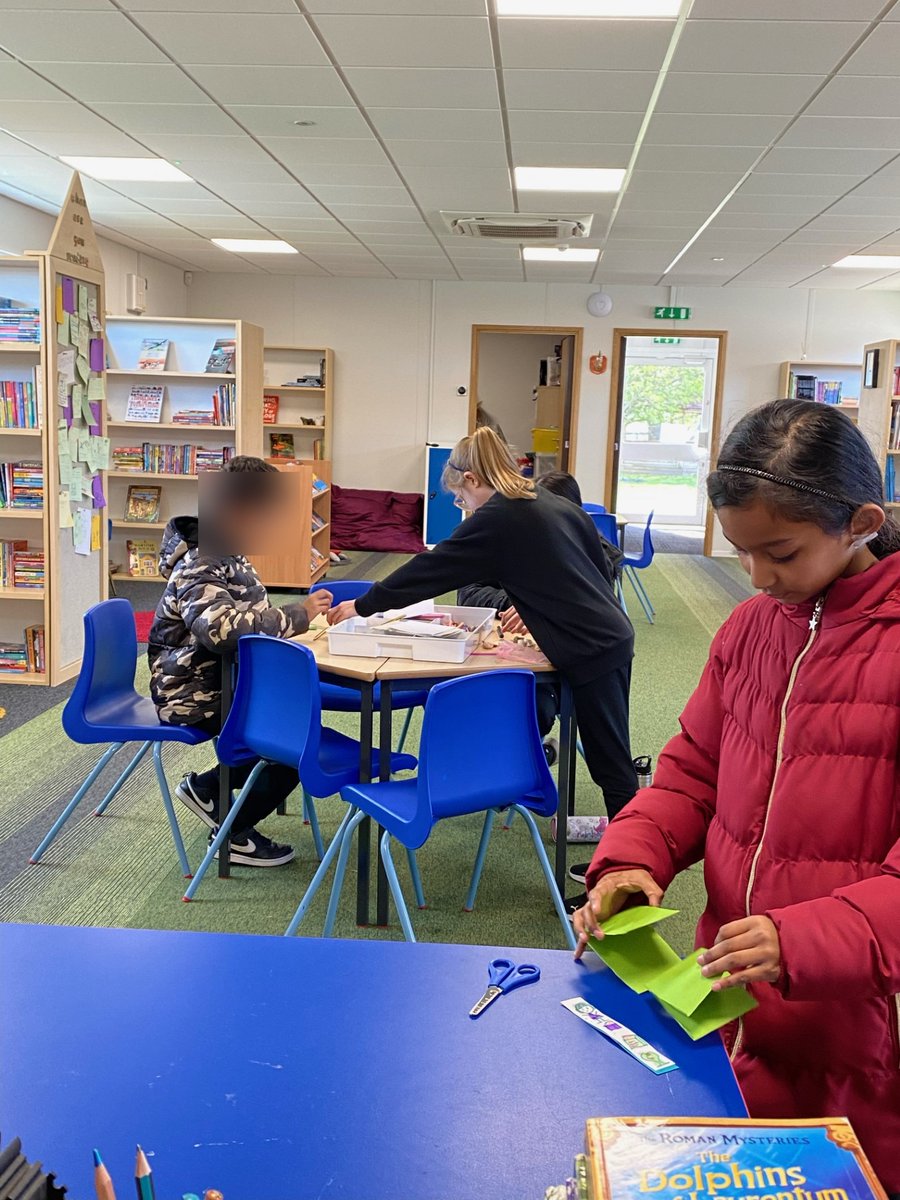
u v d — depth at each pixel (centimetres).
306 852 345
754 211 761
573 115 539
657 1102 100
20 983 118
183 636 318
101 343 595
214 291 1203
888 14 399
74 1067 103
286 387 1170
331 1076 103
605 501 1203
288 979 121
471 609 352
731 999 112
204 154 649
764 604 132
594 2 401
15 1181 75
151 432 890
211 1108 97
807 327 1169
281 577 850
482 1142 94
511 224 830
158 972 121
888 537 119
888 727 115
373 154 635
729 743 132
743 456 113
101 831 359
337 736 318
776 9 398
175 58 477
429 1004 116
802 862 119
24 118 579
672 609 815
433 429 1207
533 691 261
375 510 1184
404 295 1188
